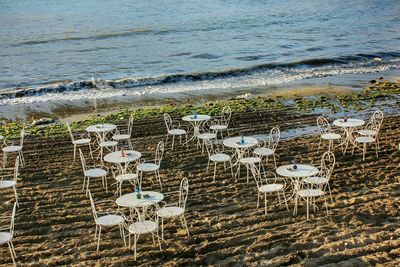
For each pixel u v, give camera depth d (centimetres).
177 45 3042
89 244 797
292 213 882
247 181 1034
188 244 787
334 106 1622
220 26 3744
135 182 1027
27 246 802
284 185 992
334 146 1228
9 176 1098
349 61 2522
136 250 771
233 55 2722
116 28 3738
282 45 2972
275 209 900
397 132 1327
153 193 811
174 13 4538
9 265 741
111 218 788
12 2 5647
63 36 3409
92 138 1355
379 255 727
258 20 4025
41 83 2189
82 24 3966
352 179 1020
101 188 1028
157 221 776
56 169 1138
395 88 1870
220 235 809
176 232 828
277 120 1473
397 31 3475
